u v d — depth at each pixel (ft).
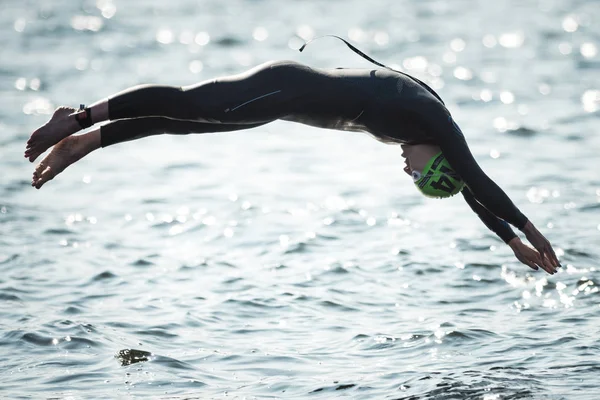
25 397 87.04
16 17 423.23
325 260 136.15
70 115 80.12
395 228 153.17
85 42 367.66
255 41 374.02
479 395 85.92
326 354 99.71
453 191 86.48
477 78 302.86
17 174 187.52
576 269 128.26
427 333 105.19
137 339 103.81
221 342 103.65
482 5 472.03
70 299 118.01
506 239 89.61
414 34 388.78
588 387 87.45
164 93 79.92
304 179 189.78
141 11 450.30
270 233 150.71
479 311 113.70
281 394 88.53
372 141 229.66
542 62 327.47
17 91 278.46
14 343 101.09
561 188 175.63
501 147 213.87
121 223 157.07
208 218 160.15
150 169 198.80
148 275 129.18
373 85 83.20
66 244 143.74
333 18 432.66
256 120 81.30
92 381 91.35
